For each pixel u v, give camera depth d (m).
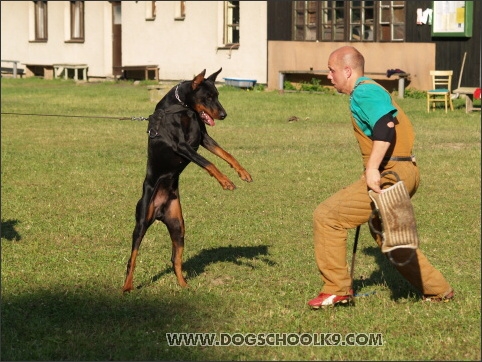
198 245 7.98
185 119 6.20
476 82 22.28
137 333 5.51
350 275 6.09
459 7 22.23
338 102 22.45
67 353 5.19
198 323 5.73
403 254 5.94
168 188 6.37
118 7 32.41
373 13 24.08
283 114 20.00
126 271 6.92
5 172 12.32
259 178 11.72
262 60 26.92
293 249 7.82
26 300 6.27
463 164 12.77
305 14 25.70
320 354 5.13
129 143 15.66
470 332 5.46
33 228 8.72
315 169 12.41
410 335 5.46
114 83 31.22
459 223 8.88
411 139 5.83
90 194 10.67
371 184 5.55
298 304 6.12
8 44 37.09
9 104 23.14
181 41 29.52
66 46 34.31
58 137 16.56
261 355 5.15
